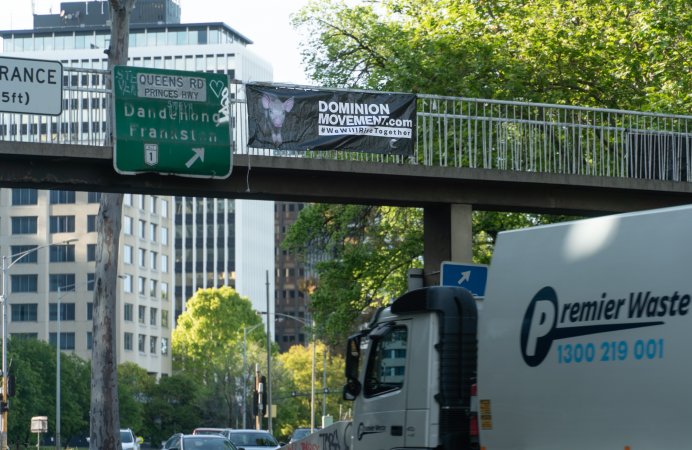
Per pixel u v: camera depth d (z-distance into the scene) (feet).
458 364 56.80
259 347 507.30
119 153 79.05
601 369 44.88
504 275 50.03
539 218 141.08
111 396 128.16
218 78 82.02
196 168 80.79
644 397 42.98
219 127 81.76
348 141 85.97
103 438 127.44
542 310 47.93
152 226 572.51
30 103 79.00
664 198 93.91
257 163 82.64
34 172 79.71
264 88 84.17
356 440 61.21
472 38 139.13
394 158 90.22
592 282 45.83
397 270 152.87
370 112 86.63
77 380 397.60
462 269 78.23
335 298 153.38
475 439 54.60
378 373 60.29
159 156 79.97
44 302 542.98
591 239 46.21
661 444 42.22
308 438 70.08
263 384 252.01
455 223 88.69
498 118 91.76
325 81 151.53
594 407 45.01
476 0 143.64
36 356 383.04
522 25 140.67
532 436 47.80
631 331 43.80
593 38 136.56
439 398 56.24
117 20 122.83
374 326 61.26
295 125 84.79
